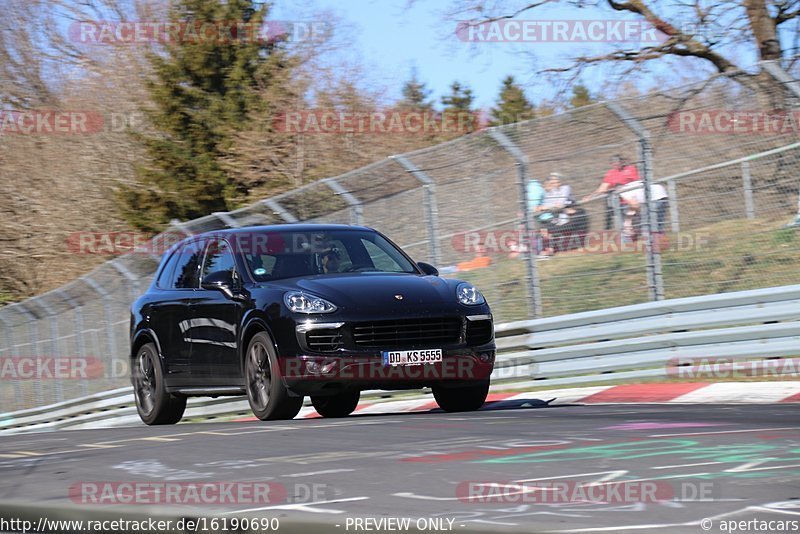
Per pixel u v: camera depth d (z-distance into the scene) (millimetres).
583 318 28500
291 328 21812
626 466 12242
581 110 30547
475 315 22672
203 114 76062
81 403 44719
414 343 21953
